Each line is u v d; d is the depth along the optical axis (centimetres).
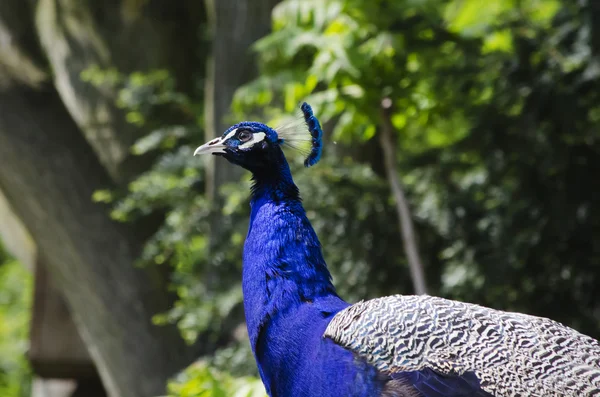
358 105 940
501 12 1091
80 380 1491
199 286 1123
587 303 1052
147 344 1276
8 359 2097
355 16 931
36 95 1334
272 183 647
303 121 676
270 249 622
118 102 1370
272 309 610
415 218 1075
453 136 1122
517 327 579
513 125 1052
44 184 1289
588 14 1045
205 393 765
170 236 1103
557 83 1039
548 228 1038
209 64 1305
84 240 1285
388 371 571
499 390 554
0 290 2294
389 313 587
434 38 987
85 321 1314
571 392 547
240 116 1102
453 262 1052
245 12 1180
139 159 1382
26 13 1505
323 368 586
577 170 1042
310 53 999
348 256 1031
